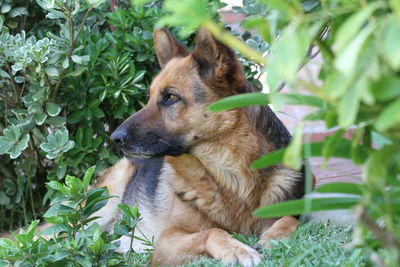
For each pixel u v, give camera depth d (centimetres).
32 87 606
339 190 212
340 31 170
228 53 482
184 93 486
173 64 504
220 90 491
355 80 171
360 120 196
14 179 667
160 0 676
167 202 514
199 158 491
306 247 379
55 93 606
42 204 682
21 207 680
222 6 620
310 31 181
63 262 395
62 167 620
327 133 662
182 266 432
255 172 484
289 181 484
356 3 184
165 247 475
